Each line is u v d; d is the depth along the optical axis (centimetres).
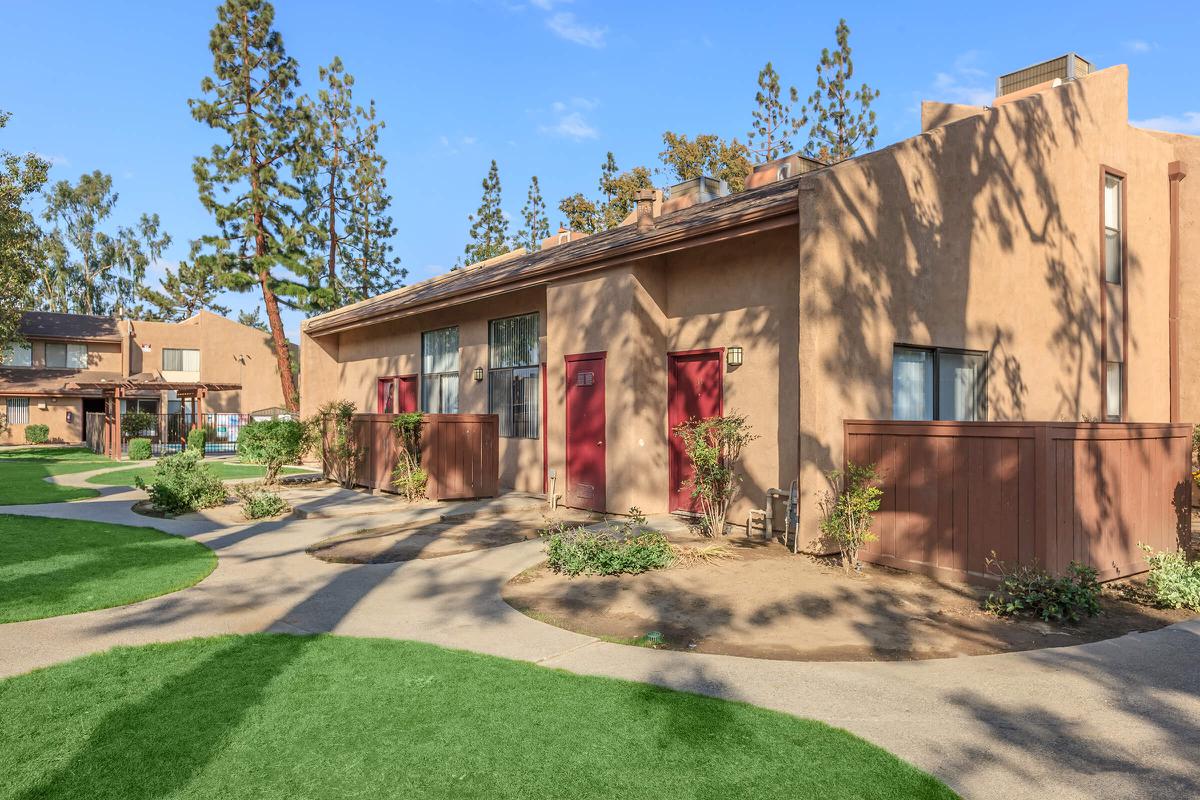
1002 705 414
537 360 1369
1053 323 1156
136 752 351
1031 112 1130
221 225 3462
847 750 354
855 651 515
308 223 3722
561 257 1230
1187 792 318
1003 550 661
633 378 1055
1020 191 1104
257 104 3503
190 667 474
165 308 6241
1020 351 1093
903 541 754
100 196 6462
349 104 4600
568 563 758
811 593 668
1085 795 315
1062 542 646
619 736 369
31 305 3450
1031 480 639
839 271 820
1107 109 1284
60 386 3738
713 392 1034
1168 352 1416
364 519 1105
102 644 528
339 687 437
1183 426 814
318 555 862
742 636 550
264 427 1605
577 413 1170
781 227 875
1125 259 1314
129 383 2789
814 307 802
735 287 1000
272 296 3472
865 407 852
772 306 948
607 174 4650
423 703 411
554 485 1217
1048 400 1141
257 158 3500
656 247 1007
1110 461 712
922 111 1206
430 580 738
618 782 324
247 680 449
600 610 623
